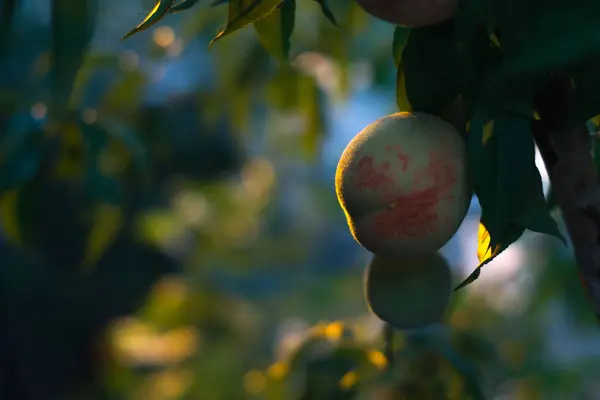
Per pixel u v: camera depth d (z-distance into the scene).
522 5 0.75
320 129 1.69
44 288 3.19
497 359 1.28
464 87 0.81
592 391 1.81
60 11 1.01
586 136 0.80
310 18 1.60
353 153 0.83
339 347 1.12
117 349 3.18
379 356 1.10
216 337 2.87
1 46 1.08
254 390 1.46
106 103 1.65
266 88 1.67
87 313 3.30
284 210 3.21
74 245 2.83
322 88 1.71
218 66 1.69
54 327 3.29
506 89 0.79
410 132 0.82
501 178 0.79
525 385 1.75
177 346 2.95
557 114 0.80
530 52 0.74
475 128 0.79
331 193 3.19
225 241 3.11
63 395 3.30
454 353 1.10
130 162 1.48
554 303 1.97
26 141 1.22
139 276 3.37
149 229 2.95
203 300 2.91
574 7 0.73
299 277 3.42
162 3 0.80
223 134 2.61
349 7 1.49
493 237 0.79
